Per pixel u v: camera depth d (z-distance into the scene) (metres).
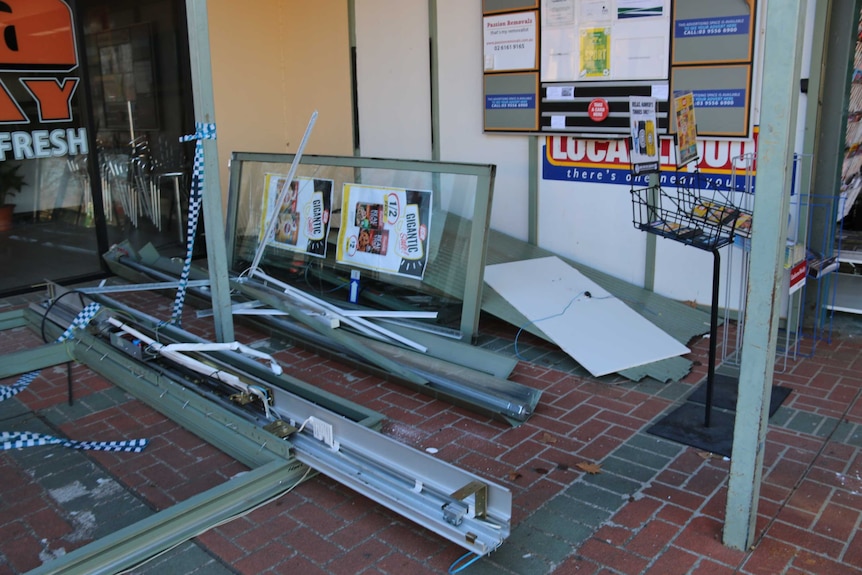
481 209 4.61
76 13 6.45
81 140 6.70
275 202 5.98
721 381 4.30
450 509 2.67
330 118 7.70
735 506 2.69
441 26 6.43
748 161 4.44
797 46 2.29
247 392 3.71
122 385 4.41
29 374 4.67
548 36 5.64
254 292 5.50
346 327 5.04
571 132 5.71
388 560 2.74
